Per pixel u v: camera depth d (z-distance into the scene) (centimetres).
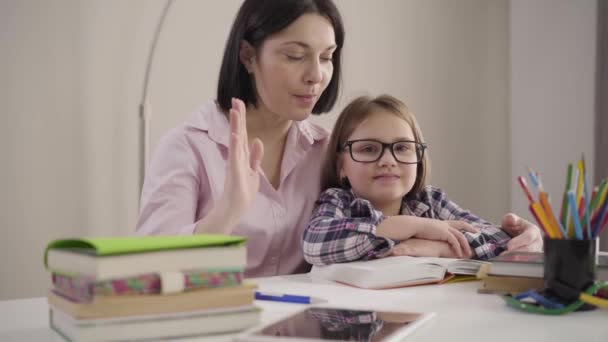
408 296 83
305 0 110
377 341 54
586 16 229
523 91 252
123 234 198
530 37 248
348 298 81
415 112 248
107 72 194
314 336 55
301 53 110
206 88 210
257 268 123
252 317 61
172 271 58
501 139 265
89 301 55
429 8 251
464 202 259
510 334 60
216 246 61
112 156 196
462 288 89
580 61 231
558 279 71
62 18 188
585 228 71
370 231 102
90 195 193
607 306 68
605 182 71
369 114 124
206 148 121
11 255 183
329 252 103
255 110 123
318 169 131
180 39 204
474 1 259
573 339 59
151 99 200
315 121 225
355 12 234
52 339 60
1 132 181
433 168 252
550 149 242
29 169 185
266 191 122
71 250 60
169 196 116
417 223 110
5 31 181
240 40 116
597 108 227
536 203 73
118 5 195
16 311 73
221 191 119
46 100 187
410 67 247
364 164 121
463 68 258
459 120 257
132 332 56
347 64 232
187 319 58
